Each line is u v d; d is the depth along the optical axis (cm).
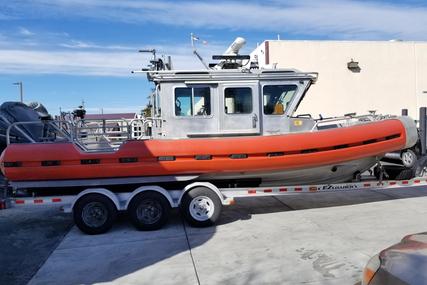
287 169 787
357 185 843
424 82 2166
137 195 741
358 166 848
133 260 590
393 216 781
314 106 2059
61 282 518
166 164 740
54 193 766
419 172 945
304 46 2019
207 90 787
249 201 961
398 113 2142
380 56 2109
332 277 500
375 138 804
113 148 766
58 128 786
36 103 1306
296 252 594
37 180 738
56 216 888
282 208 883
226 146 752
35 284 514
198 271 538
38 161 728
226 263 563
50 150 734
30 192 763
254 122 792
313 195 1016
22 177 730
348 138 791
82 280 523
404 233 669
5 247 666
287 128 806
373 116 890
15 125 795
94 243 680
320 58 2042
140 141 750
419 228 696
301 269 529
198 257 592
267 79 793
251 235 689
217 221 782
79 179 743
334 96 2075
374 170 926
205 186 752
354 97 2095
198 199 752
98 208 737
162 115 784
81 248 655
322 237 661
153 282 509
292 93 805
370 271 304
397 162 914
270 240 657
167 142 749
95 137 801
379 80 2119
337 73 2067
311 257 571
